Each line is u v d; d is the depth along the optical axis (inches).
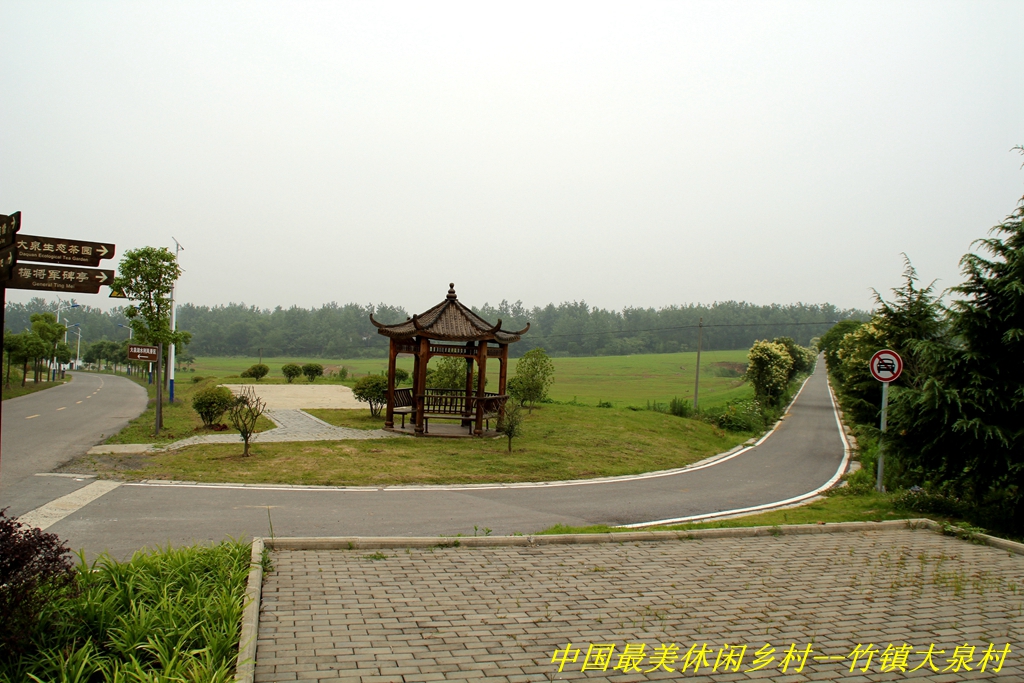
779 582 256.4
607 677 169.2
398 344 758.5
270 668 164.1
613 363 3708.2
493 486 490.0
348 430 736.3
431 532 341.7
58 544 182.7
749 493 526.0
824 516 398.0
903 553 305.9
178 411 998.4
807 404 1728.6
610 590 239.3
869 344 816.9
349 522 355.3
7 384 1544.0
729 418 1101.7
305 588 227.0
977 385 386.0
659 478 577.9
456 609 213.2
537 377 990.4
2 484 425.4
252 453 561.6
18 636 153.6
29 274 213.9
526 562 271.7
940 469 415.8
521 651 182.2
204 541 301.4
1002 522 383.2
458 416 749.3
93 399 1294.3
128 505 372.2
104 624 178.4
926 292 703.1
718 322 5132.9
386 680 160.6
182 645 170.7
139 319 1182.9
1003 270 396.2
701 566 275.3
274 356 5378.9
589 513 411.2
